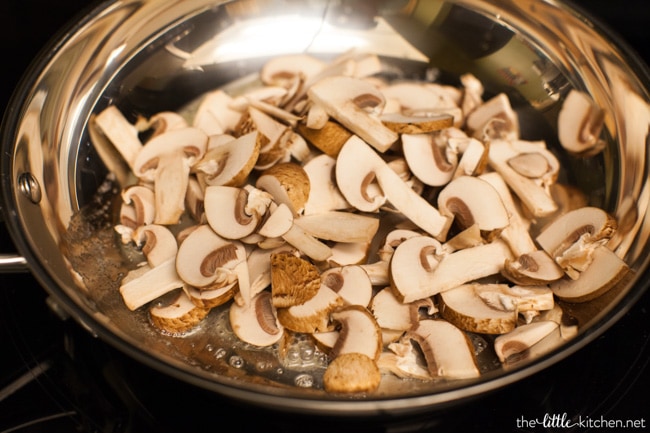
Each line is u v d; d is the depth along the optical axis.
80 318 0.31
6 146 0.36
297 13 0.46
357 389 0.32
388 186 0.39
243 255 0.37
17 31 0.50
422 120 0.41
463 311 0.35
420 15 0.46
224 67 0.45
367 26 0.47
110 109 0.42
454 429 0.34
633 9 0.51
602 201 0.41
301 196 0.38
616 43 0.41
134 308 0.36
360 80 0.41
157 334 0.36
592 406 0.34
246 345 0.35
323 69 0.45
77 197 0.40
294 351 0.35
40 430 0.34
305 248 0.37
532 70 0.45
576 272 0.36
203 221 0.38
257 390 0.30
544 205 0.40
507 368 0.31
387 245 0.38
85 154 0.41
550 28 0.44
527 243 0.38
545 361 0.30
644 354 0.36
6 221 0.34
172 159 0.40
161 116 0.43
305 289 0.35
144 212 0.39
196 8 0.44
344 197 0.39
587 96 0.43
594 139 0.42
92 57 0.41
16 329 0.37
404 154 0.40
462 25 0.46
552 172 0.41
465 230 0.37
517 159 0.41
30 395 0.35
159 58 0.44
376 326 0.34
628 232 0.38
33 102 0.38
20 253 0.33
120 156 0.41
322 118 0.40
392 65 0.46
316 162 0.40
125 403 0.34
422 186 0.41
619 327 0.37
